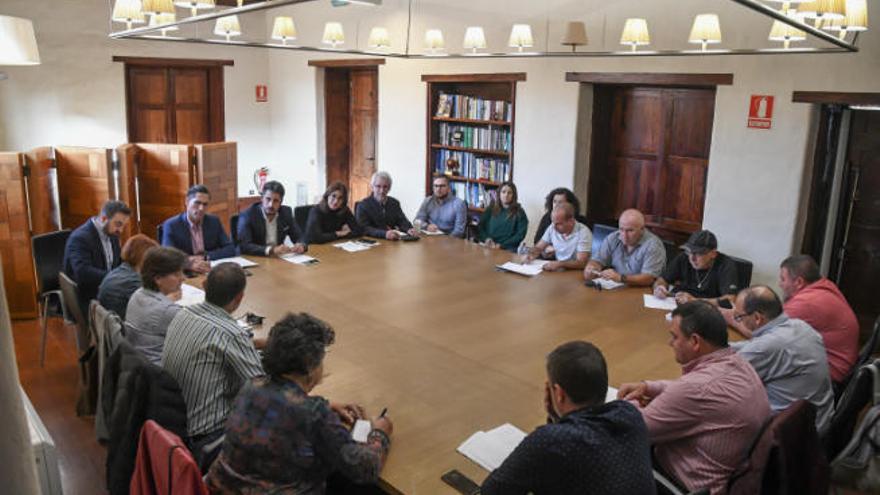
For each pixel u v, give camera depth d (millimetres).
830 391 2814
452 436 2357
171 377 2463
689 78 5156
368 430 2348
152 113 8305
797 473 2246
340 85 8656
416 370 2885
